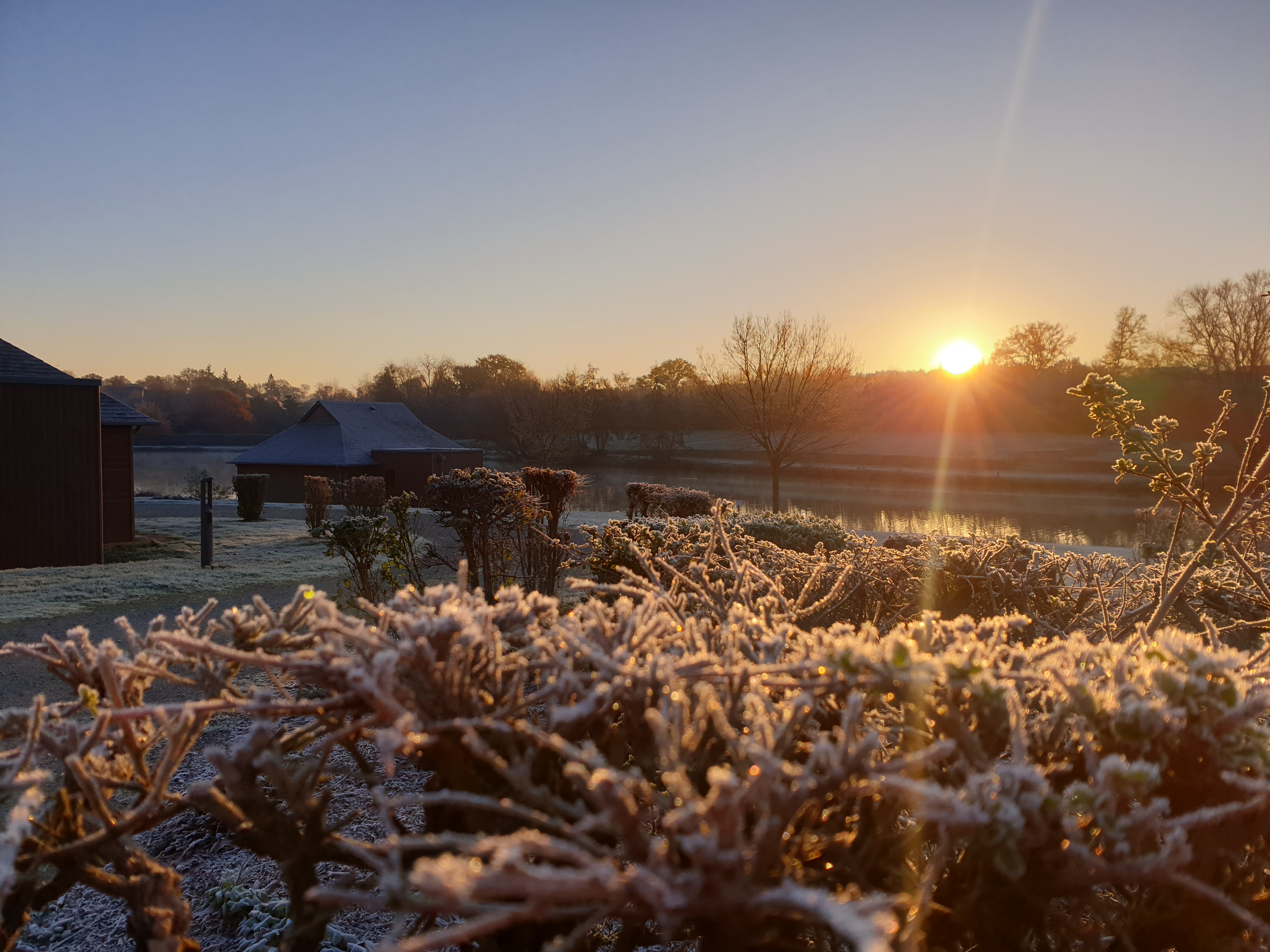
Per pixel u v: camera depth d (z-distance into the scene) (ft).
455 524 26.45
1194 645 4.36
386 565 26.16
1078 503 118.62
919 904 3.43
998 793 3.56
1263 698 3.92
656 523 22.90
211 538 48.42
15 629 31.35
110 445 63.87
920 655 4.15
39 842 4.42
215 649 4.10
